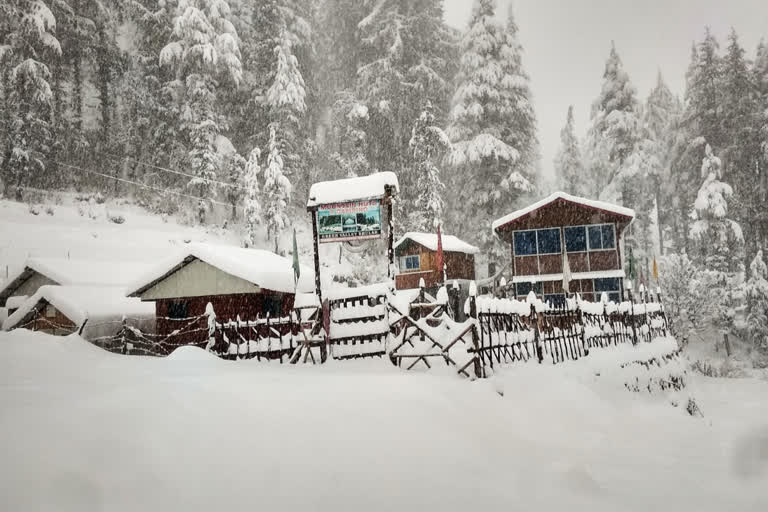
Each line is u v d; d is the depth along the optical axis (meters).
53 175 42.19
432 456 5.61
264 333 18.61
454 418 7.02
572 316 14.79
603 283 31.95
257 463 4.83
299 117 51.91
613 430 9.38
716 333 37.75
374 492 4.66
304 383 7.93
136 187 47.19
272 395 6.84
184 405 5.98
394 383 8.07
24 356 9.05
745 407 16.62
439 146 44.75
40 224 36.69
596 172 60.97
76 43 45.12
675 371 18.92
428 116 43.88
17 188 38.72
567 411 9.50
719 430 10.98
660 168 51.19
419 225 43.03
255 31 52.53
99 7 47.44
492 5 47.53
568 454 6.91
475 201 46.41
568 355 13.84
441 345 10.05
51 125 40.97
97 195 43.31
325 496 4.47
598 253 32.00
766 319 36.72
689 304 37.19
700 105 50.16
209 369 9.27
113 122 50.09
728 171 47.69
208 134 44.41
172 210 45.91
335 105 55.44
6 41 39.91
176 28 44.69
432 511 4.48
